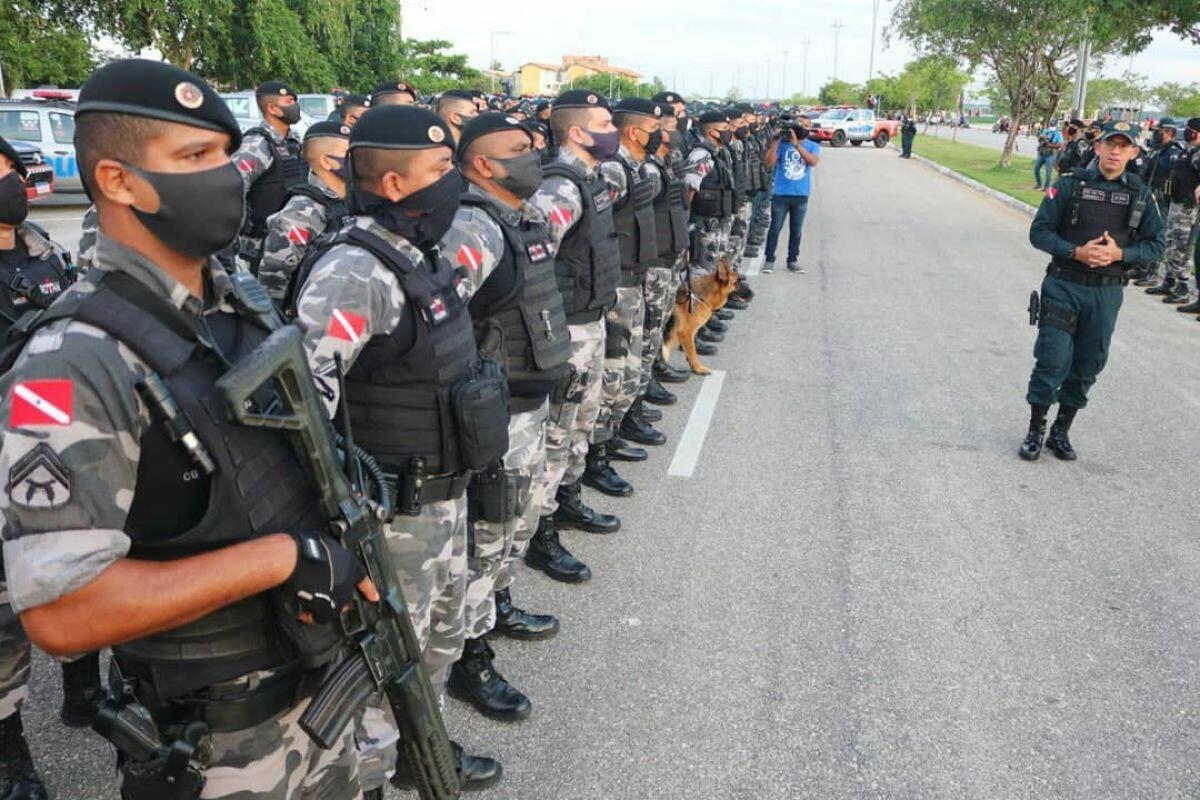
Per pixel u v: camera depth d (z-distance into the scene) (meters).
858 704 3.00
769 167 10.48
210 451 1.35
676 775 2.67
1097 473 4.98
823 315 8.61
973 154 33.12
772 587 3.73
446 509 2.31
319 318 1.91
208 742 1.51
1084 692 3.08
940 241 13.25
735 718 2.92
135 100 1.26
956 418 5.82
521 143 2.83
